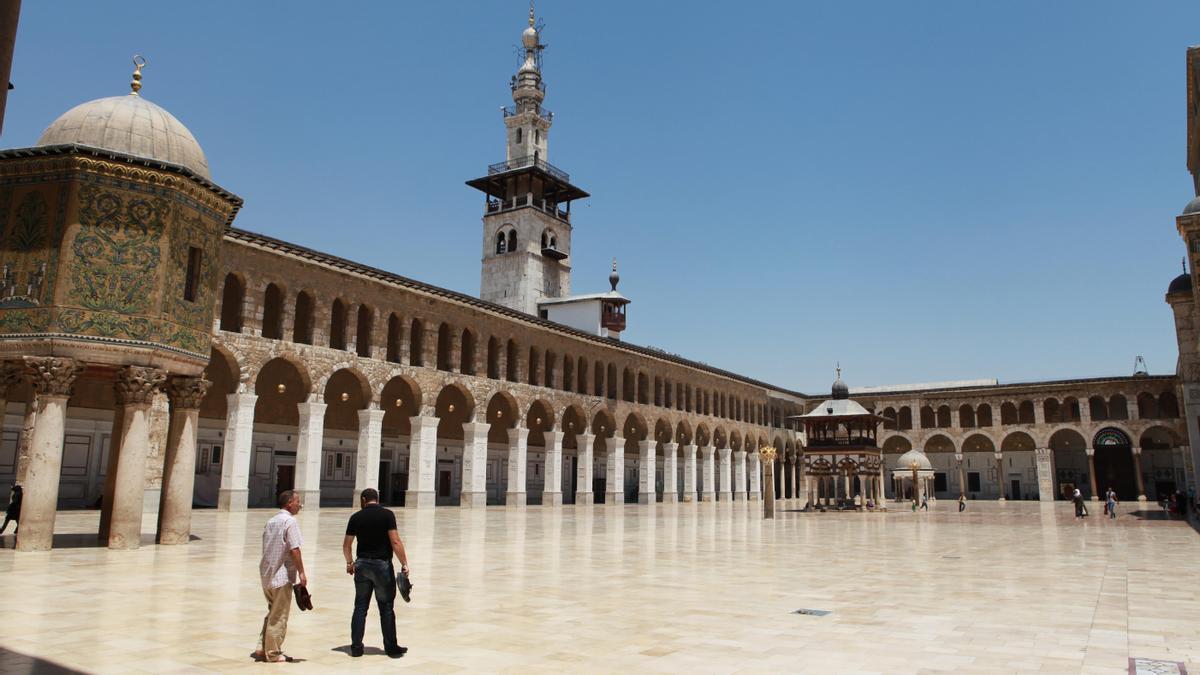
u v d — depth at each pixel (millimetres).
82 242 20844
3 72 7590
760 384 88500
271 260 40438
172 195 22219
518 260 83812
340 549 23031
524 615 12992
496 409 64500
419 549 24188
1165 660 10117
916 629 12031
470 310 52344
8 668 9141
